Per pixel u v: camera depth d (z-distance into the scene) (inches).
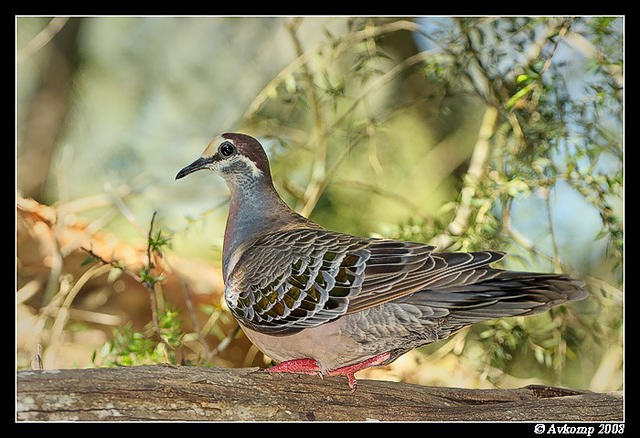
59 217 528.7
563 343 450.9
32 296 538.3
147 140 645.3
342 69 554.6
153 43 667.4
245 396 305.7
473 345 499.2
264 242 344.8
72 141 651.5
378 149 584.7
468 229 430.0
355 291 312.5
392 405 327.3
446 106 491.8
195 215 587.8
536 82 420.2
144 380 292.8
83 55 657.0
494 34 465.1
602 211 426.6
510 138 470.9
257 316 329.4
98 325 546.3
